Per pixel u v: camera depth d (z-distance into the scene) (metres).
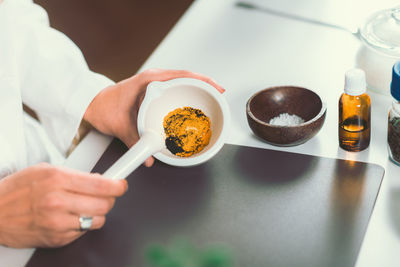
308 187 0.76
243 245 0.71
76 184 0.71
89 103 0.88
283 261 0.70
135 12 2.21
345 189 0.75
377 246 0.71
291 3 1.05
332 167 0.78
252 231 0.73
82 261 0.72
